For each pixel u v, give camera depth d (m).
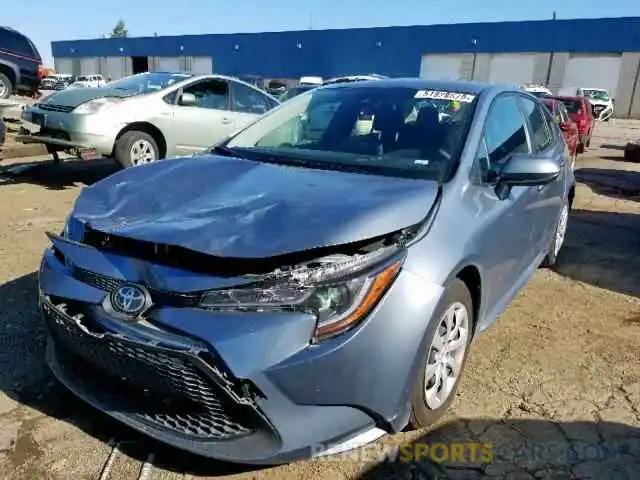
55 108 7.25
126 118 7.32
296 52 46.66
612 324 3.96
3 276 4.31
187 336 2.11
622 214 7.59
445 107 3.38
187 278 2.17
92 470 2.38
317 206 2.42
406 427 2.68
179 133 7.86
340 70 45.34
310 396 2.12
